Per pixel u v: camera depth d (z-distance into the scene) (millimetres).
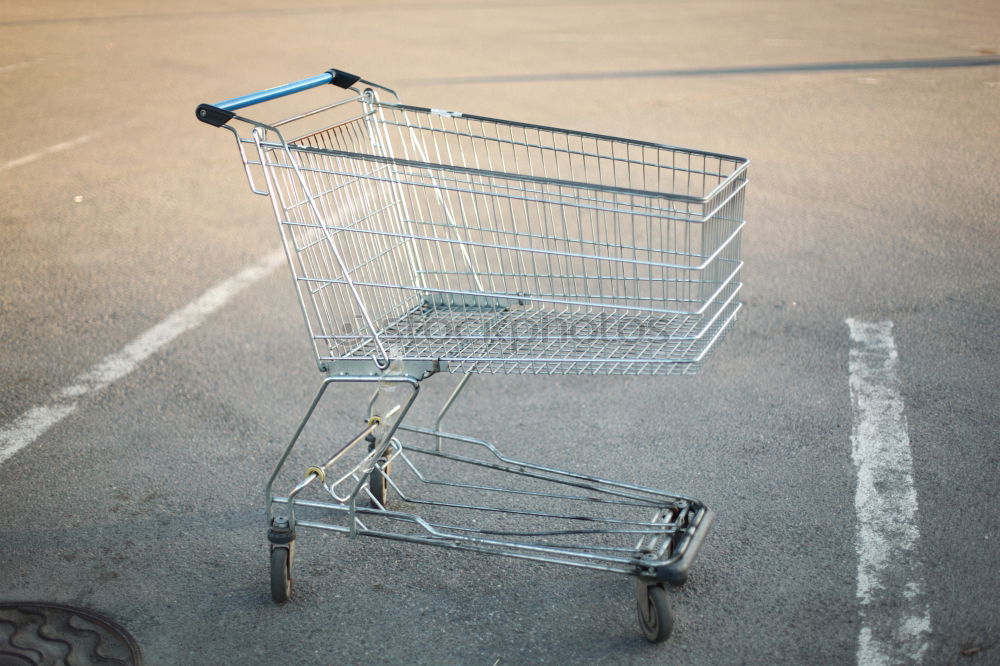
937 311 5676
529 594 3457
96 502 4035
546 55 13938
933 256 6484
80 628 3275
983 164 8438
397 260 3859
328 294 3617
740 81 11930
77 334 5645
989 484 3994
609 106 10617
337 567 3621
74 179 8609
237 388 5027
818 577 3471
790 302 5883
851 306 5797
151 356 5375
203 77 12672
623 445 4445
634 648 3158
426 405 4891
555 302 3342
